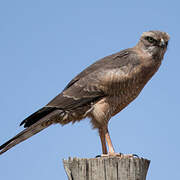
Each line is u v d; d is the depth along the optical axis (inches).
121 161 310.2
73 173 313.6
